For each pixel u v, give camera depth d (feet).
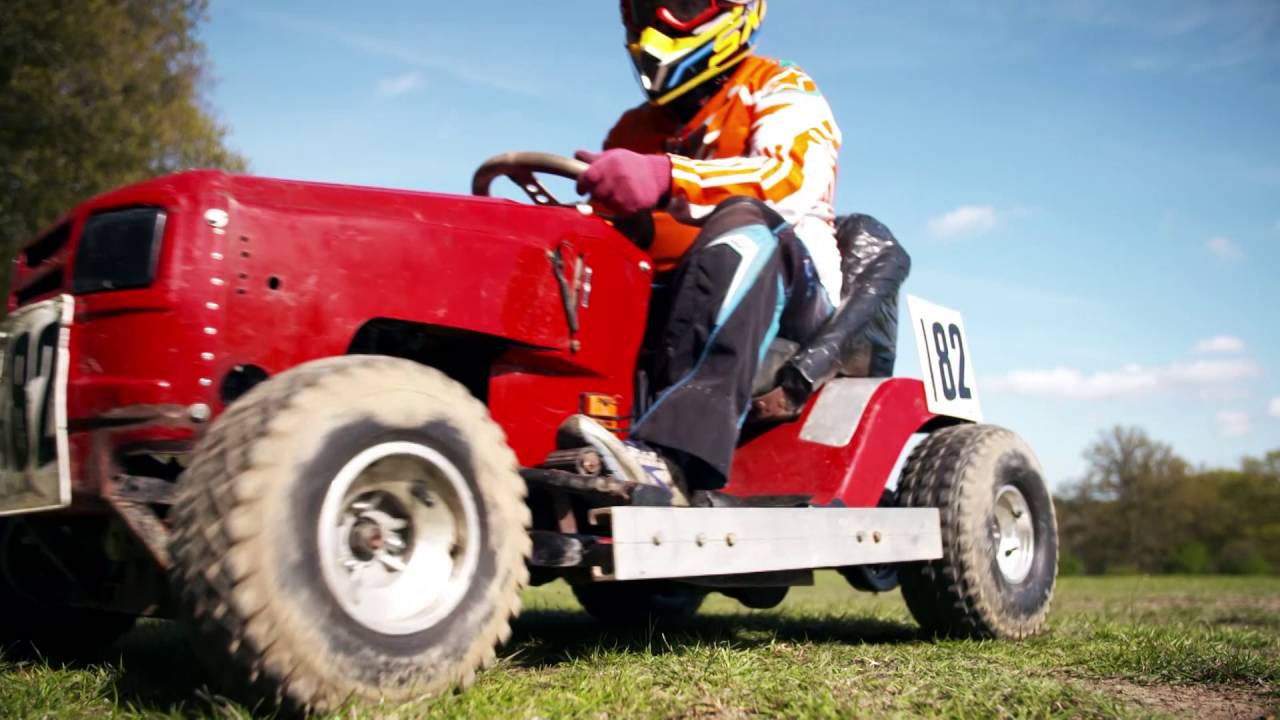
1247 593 33.63
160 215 6.41
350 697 5.66
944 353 11.88
